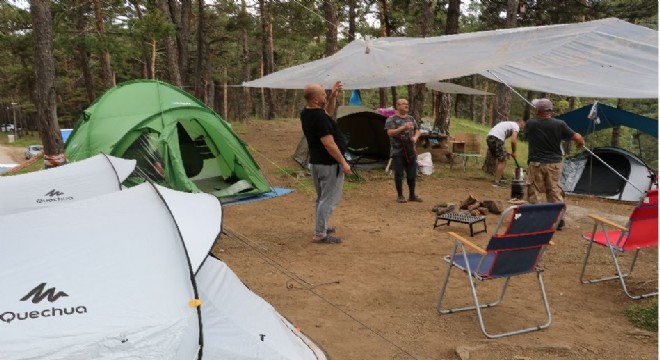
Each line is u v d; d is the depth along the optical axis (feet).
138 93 29.01
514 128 32.24
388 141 40.40
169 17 58.23
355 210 26.76
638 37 18.24
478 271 13.37
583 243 20.83
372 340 12.69
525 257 13.42
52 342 7.36
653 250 19.80
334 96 20.58
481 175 37.93
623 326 13.41
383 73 19.98
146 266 8.75
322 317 13.96
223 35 104.94
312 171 20.20
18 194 15.80
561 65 21.52
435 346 12.42
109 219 9.64
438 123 50.34
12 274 8.31
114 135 26.50
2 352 7.13
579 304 14.85
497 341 12.57
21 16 47.60
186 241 9.63
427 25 43.91
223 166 31.78
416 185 33.78
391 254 19.47
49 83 22.57
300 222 24.14
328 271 17.57
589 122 35.37
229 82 128.57
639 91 21.49
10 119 192.13
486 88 116.88
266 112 130.62
